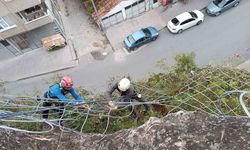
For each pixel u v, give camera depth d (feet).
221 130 17.93
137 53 68.95
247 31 67.82
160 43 69.36
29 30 66.49
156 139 18.17
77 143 19.54
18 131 19.75
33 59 71.82
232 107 23.94
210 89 25.52
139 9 71.97
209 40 68.28
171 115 19.20
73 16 75.10
